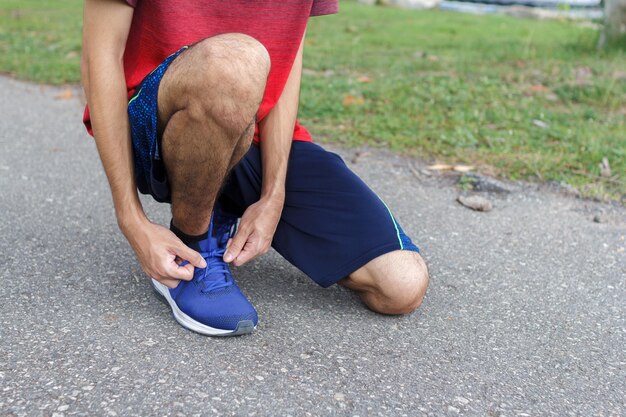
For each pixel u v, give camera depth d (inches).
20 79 187.9
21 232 92.6
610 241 102.3
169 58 62.1
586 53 223.0
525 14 406.3
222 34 61.0
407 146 139.7
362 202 73.9
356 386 62.6
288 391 60.9
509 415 60.6
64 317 70.7
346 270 72.5
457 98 166.2
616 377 68.1
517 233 103.7
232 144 60.1
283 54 73.0
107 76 63.2
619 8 223.3
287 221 74.5
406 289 72.9
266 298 78.3
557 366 69.3
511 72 192.7
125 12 63.3
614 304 83.5
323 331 71.9
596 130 148.5
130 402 57.5
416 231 102.5
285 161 73.4
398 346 70.4
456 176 126.0
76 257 85.7
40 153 129.7
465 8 438.6
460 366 67.7
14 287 76.7
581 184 122.6
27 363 61.9
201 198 64.6
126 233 67.6
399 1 432.1
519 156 133.5
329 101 163.2
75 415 55.4
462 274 89.1
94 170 122.1
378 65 203.6
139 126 64.5
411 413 59.6
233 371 63.1
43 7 321.7
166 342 67.1
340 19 321.1
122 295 76.4
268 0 69.8
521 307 81.4
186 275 67.1
